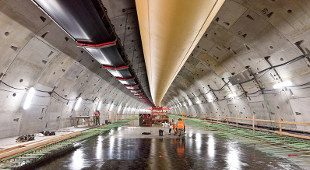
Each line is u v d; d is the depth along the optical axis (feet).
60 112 48.34
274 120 41.70
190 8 9.19
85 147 30.42
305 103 32.09
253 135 41.63
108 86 75.36
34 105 36.11
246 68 42.55
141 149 28.91
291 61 30.96
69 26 18.65
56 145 30.04
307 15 23.97
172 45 14.89
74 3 14.48
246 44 36.35
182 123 45.06
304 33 26.04
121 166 20.06
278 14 26.58
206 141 36.65
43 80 36.24
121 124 82.69
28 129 36.01
